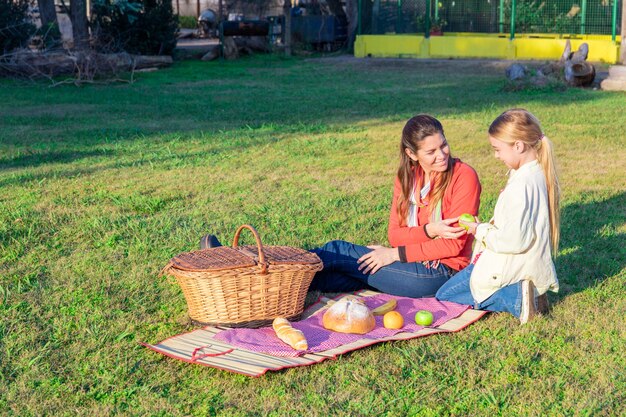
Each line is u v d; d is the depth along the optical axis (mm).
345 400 3600
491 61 22391
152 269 5473
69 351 4184
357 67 22406
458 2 24766
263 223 6570
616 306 4645
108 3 22547
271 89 17344
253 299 4316
